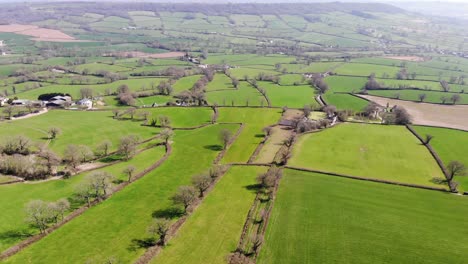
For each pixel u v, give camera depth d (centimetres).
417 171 10806
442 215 8344
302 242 7188
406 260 6744
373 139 13450
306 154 11956
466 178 10300
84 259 6525
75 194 8931
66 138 13038
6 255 6531
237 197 9025
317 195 9188
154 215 8125
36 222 7338
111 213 8156
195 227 7638
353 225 7850
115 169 10594
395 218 8175
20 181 9419
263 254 6781
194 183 9062
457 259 6794
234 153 12250
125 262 6450
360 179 10162
